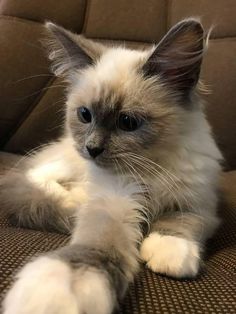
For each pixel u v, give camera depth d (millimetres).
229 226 175
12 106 259
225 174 241
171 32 154
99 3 267
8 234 144
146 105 158
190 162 165
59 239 144
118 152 157
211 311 101
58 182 195
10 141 267
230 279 123
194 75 162
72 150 196
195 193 165
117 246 121
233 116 246
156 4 266
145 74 164
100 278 105
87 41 188
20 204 172
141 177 162
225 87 247
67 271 103
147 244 136
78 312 94
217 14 254
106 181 166
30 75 258
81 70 182
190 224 152
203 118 178
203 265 132
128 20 265
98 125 160
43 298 94
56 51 194
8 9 260
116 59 174
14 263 117
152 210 161
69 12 263
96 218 139
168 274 123
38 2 260
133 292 111
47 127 263
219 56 251
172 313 100
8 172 209
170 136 161
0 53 255
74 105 177
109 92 160
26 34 258
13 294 97
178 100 165
